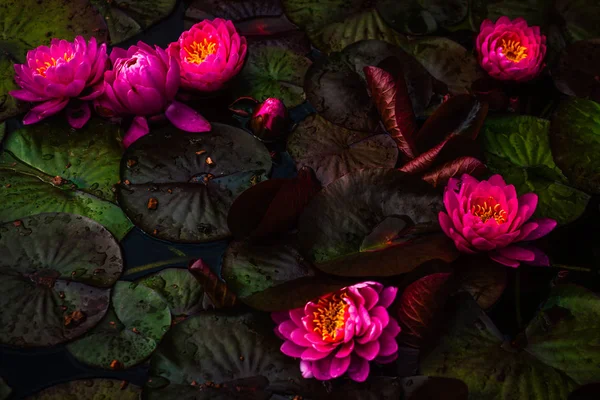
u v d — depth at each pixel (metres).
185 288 1.84
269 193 1.83
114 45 2.05
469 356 1.79
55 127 1.97
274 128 1.96
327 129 1.97
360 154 1.94
